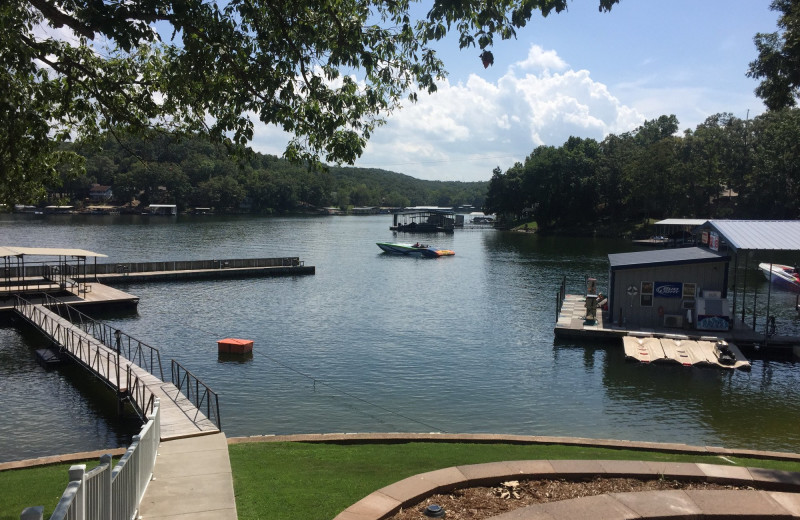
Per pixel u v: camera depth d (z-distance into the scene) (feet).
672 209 378.73
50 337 96.94
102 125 49.47
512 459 42.27
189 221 509.35
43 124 40.29
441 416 70.79
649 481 32.94
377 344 107.04
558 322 117.08
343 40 40.75
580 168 432.25
